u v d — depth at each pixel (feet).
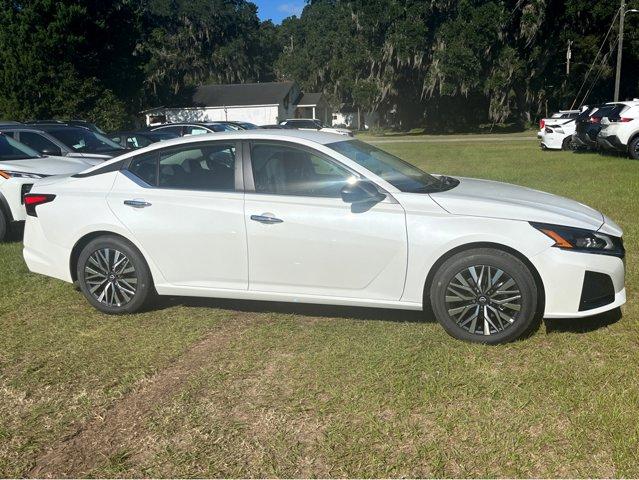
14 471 10.61
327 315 17.34
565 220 14.75
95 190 17.93
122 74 125.08
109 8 123.54
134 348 15.56
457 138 133.18
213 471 10.39
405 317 16.96
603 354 14.06
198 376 13.85
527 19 146.20
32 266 18.90
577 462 10.18
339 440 11.10
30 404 12.91
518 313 14.70
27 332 16.87
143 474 10.40
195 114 196.95
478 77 149.28
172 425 11.86
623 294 15.15
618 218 28.14
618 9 148.77
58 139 37.47
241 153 16.80
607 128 58.18
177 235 16.88
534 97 162.81
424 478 9.97
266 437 11.33
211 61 253.24
